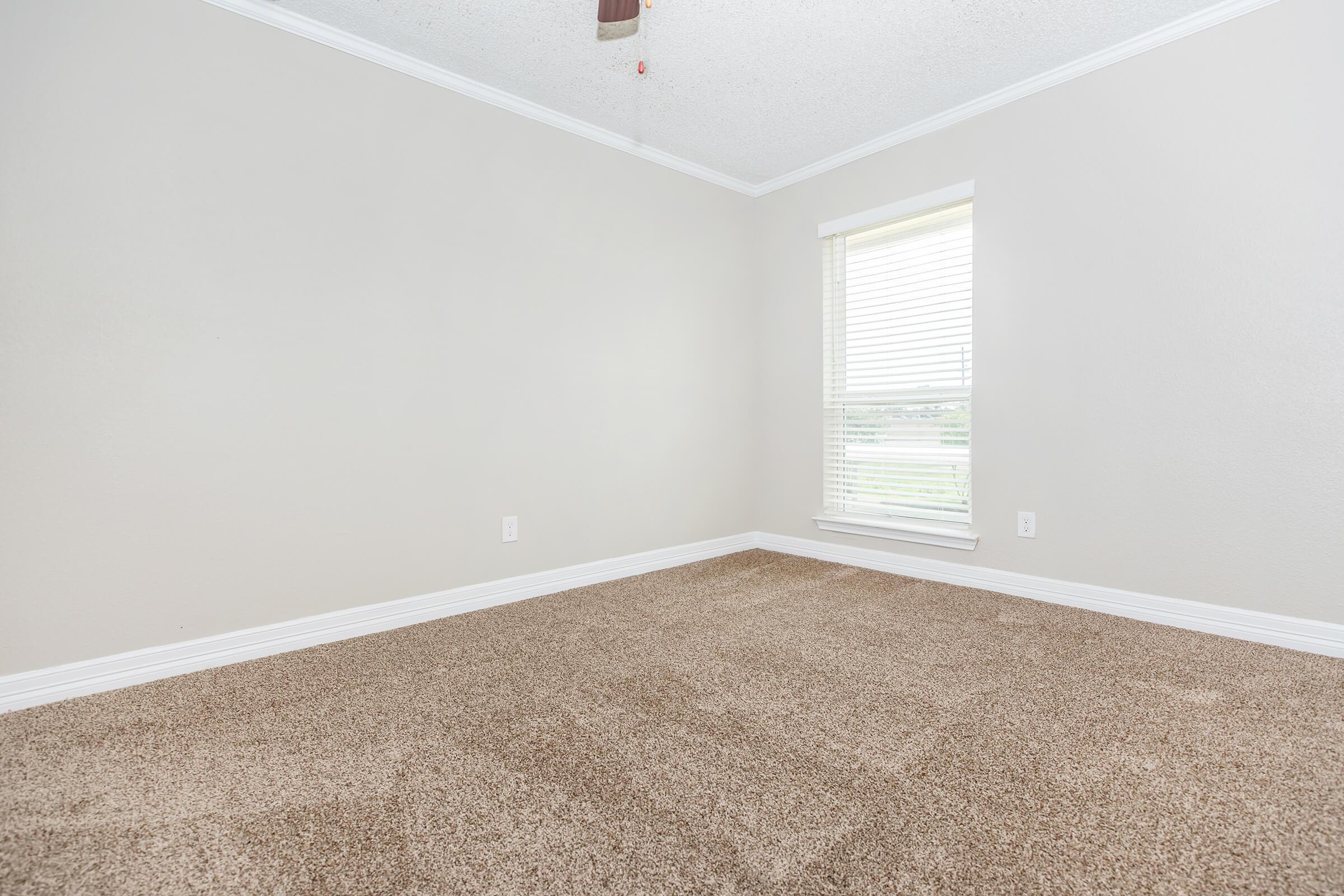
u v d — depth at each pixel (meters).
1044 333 2.54
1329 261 1.92
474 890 0.99
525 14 2.11
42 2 1.68
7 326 1.64
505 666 1.95
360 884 1.00
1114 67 2.33
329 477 2.20
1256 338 2.06
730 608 2.55
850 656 2.00
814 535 3.50
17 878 1.02
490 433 2.62
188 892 0.99
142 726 1.56
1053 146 2.50
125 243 1.80
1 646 1.65
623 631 2.28
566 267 2.87
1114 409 2.37
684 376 3.39
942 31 2.22
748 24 2.17
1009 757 1.37
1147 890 0.97
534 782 1.30
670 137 3.06
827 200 3.35
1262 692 1.69
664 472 3.31
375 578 2.31
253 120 2.03
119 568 1.81
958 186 2.77
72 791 1.27
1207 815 1.16
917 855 1.05
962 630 2.24
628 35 2.23
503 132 2.64
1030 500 2.61
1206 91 2.13
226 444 1.99
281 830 1.14
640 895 0.97
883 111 2.80
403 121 2.36
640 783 1.29
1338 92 1.90
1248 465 2.08
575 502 2.92
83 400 1.75
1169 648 2.03
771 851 1.07
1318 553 1.96
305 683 1.83
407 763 1.38
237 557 2.02
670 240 3.30
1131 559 2.35
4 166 1.63
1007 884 0.98
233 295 1.99
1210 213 2.13
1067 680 1.79
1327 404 1.94
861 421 3.28
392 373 2.34
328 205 2.18
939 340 2.93
